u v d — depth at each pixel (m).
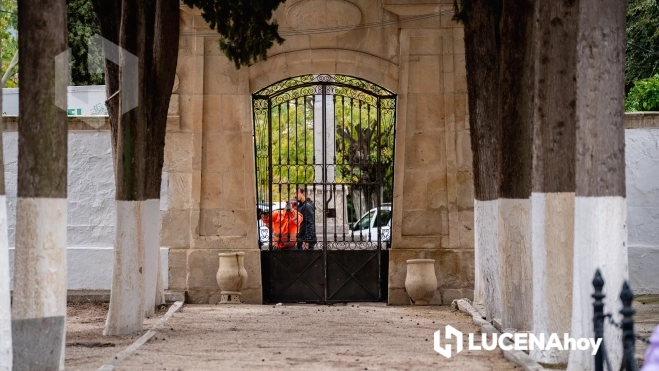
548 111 11.55
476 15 16.86
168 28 15.72
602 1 10.03
